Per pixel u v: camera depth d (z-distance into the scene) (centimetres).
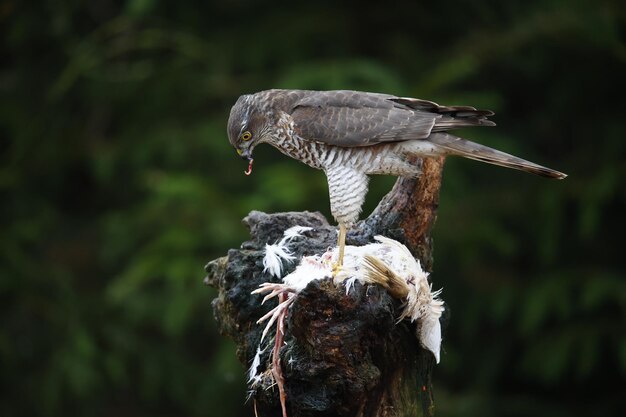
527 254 1370
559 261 1363
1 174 1406
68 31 1412
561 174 660
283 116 718
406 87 1327
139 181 1377
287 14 1425
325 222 711
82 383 1337
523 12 1382
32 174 1439
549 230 1297
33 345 1389
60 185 1463
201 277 1232
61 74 1434
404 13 1422
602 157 1338
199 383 1395
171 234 1232
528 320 1254
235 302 655
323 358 584
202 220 1246
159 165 1384
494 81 1444
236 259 663
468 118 688
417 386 634
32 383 1377
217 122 1360
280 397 605
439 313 618
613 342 1277
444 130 686
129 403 1484
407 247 678
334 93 718
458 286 1359
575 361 1325
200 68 1396
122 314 1404
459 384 1387
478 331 1392
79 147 1425
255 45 1397
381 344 595
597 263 1356
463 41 1344
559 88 1390
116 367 1356
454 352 1315
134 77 1391
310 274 593
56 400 1340
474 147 672
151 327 1454
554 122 1430
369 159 690
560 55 1361
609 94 1389
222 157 1362
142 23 1459
